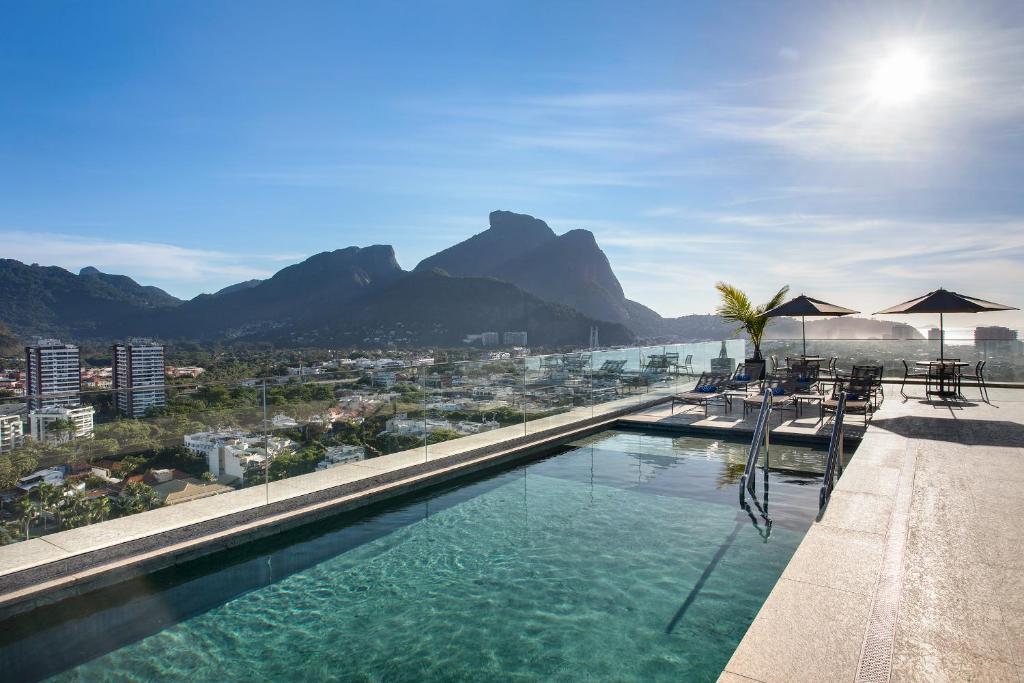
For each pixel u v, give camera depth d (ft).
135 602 13.00
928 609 8.87
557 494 20.76
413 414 24.08
